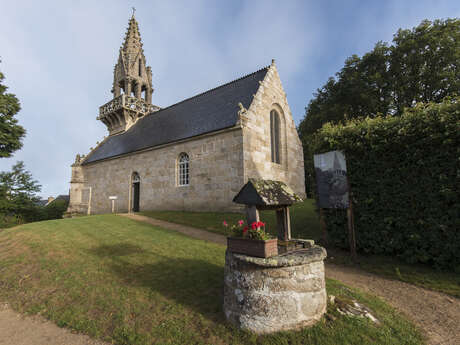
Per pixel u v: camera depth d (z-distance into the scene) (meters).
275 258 3.59
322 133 8.05
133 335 3.79
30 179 26.55
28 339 4.05
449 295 4.86
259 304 3.56
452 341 3.52
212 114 17.02
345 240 7.31
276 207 4.38
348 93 22.80
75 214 25.14
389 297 4.89
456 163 5.46
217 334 3.66
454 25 19.27
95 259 7.02
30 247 8.59
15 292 5.78
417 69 20.62
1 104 21.38
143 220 13.35
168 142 17.27
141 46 28.81
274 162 17.17
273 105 17.62
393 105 22.22
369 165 6.90
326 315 3.91
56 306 4.95
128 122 26.59
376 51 22.25
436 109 5.87
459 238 5.41
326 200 7.38
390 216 6.45
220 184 14.41
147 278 5.63
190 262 6.41
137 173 20.31
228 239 4.12
